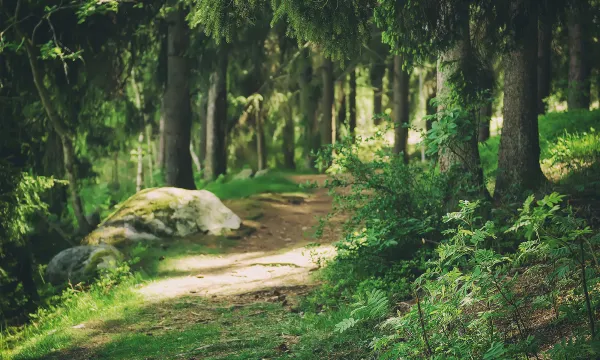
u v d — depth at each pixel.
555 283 5.98
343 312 8.27
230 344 8.04
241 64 28.80
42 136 16.42
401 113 31.55
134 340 8.92
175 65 20.03
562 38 24.31
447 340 4.88
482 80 10.47
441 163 11.12
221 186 23.38
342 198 10.45
